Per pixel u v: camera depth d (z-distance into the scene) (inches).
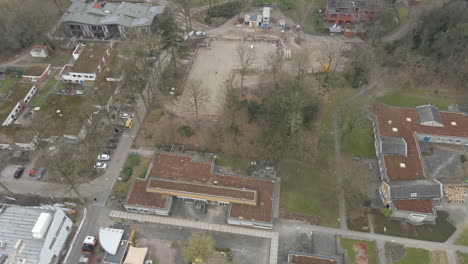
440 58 4660.4
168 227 3373.5
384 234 3277.6
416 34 4899.1
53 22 5629.9
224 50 5369.1
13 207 3181.6
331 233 3302.2
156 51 5275.6
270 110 3961.6
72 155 3932.1
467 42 4421.8
